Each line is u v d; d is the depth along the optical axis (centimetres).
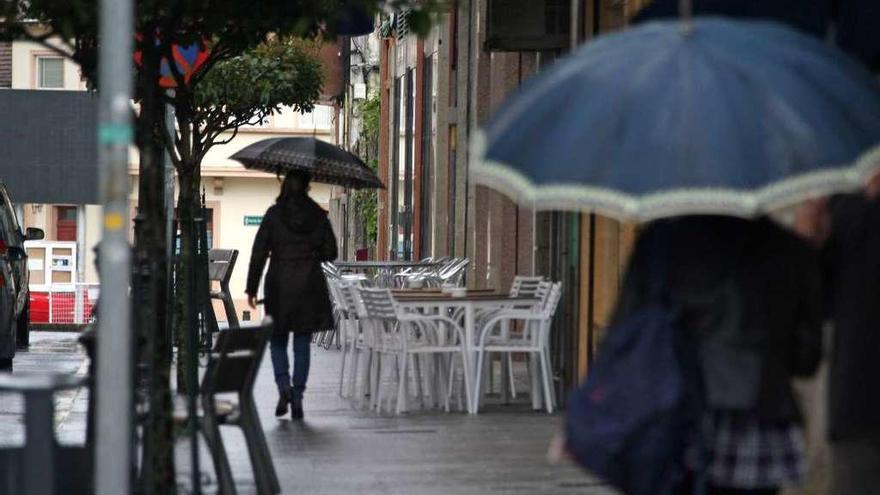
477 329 3844
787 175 1307
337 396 4162
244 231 12975
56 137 6538
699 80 1365
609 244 3756
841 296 1650
